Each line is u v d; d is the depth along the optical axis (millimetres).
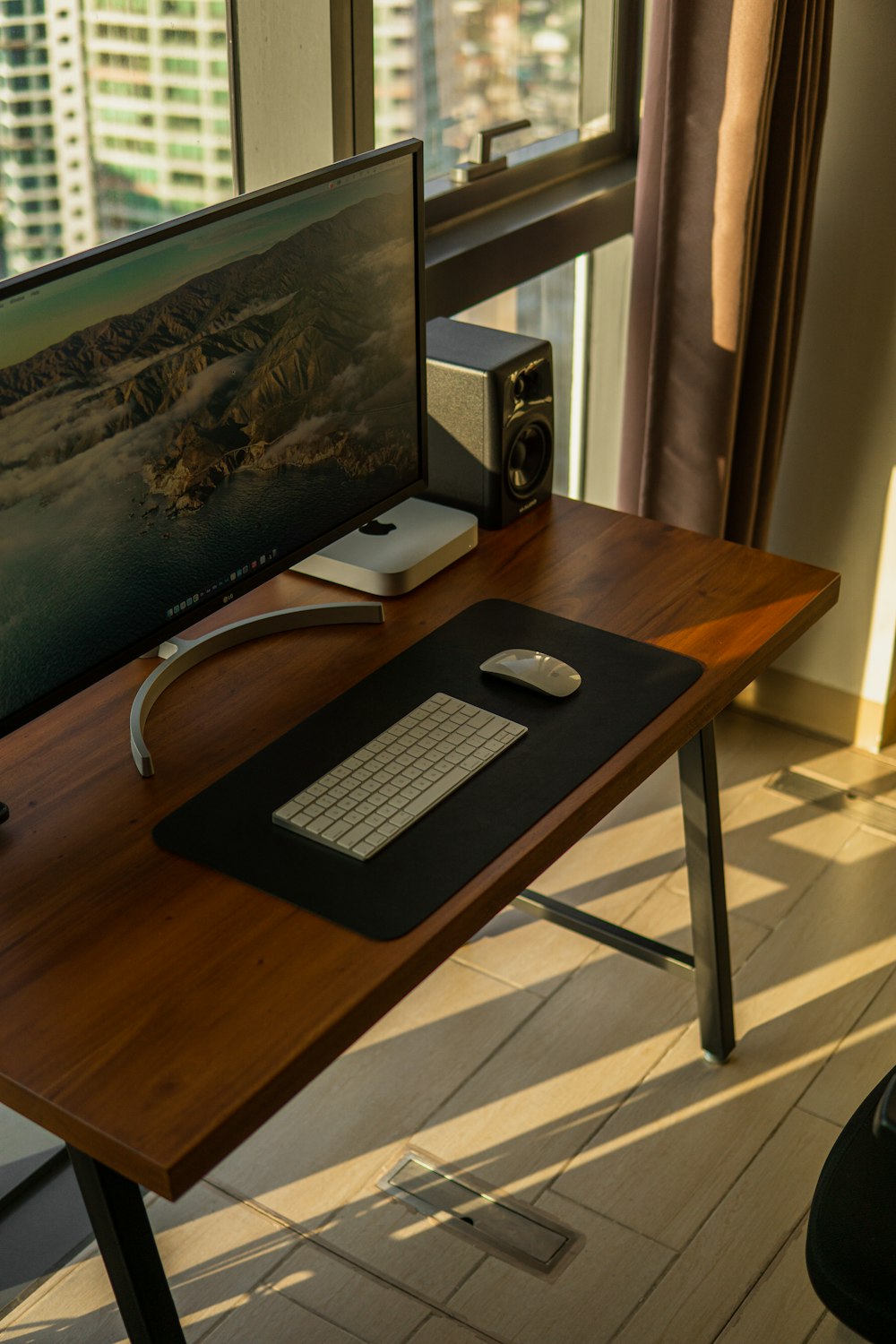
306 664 1676
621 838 2602
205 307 1460
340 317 1633
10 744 1550
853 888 2482
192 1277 1814
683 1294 1792
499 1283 1807
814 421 2711
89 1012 1205
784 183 2326
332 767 1491
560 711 1587
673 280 2395
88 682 1465
